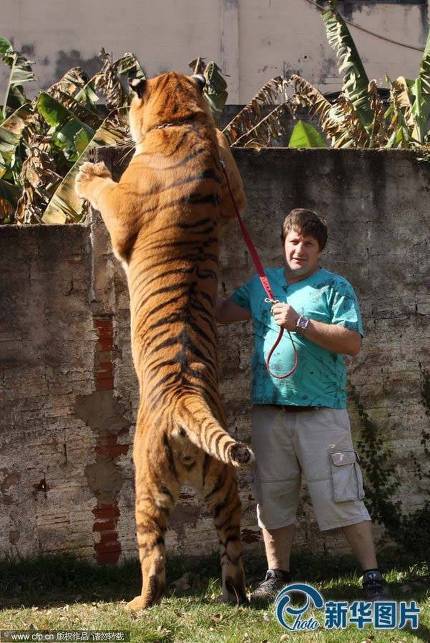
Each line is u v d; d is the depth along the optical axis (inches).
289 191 265.1
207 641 195.9
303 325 216.4
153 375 209.8
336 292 223.5
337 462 222.7
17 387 248.5
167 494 205.5
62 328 251.3
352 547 225.5
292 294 227.0
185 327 213.0
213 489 208.4
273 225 264.5
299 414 225.0
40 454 249.6
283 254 265.1
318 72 699.4
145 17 679.7
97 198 235.5
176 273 218.8
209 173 229.0
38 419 249.6
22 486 248.4
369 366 269.7
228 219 242.7
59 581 243.0
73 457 251.4
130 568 249.8
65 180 294.5
